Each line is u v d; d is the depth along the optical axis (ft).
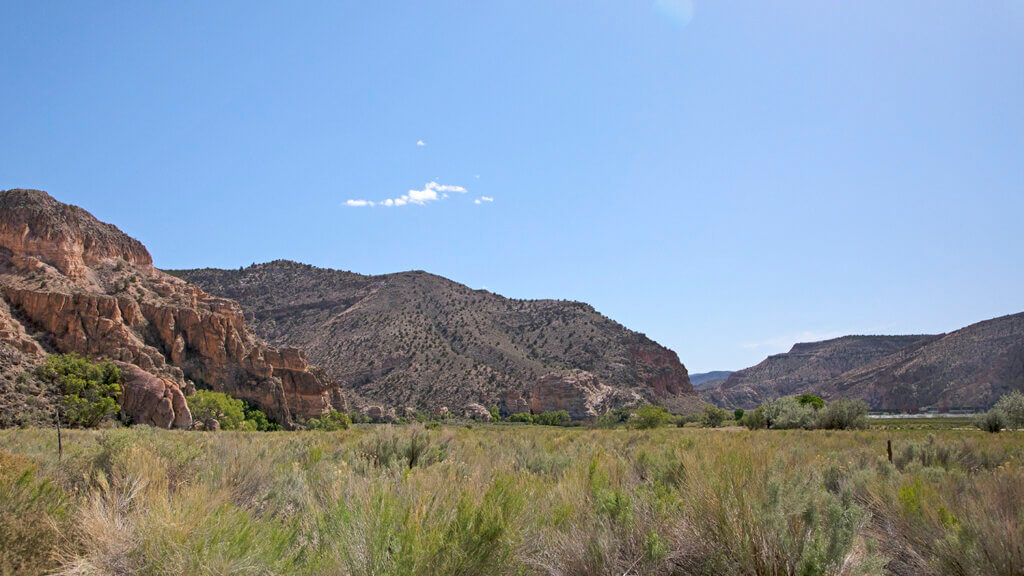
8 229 254.68
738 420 306.14
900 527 20.65
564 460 36.14
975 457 47.88
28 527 16.10
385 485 17.44
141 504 17.07
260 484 26.78
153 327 257.34
